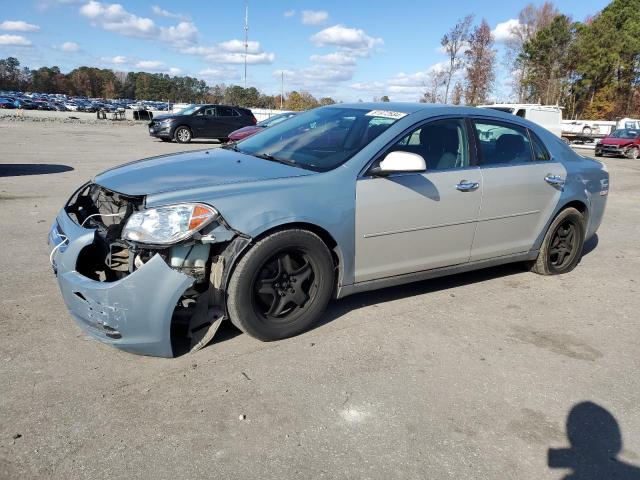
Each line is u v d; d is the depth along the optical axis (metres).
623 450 2.58
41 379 2.91
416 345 3.53
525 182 4.49
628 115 56.16
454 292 4.57
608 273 5.39
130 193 3.12
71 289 3.02
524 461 2.47
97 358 3.15
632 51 54.94
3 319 3.61
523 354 3.50
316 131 4.17
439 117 4.10
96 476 2.23
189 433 2.52
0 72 127.50
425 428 2.66
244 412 2.70
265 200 3.20
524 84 58.34
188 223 2.95
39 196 7.97
